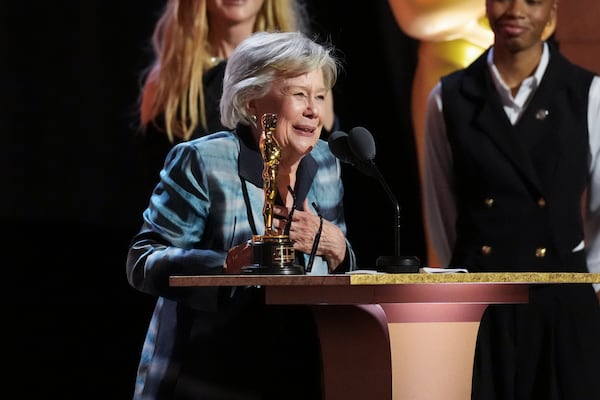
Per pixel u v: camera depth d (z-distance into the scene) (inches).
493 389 484.4
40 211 597.9
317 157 421.1
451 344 343.6
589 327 486.9
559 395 481.4
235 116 405.1
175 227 395.2
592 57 590.9
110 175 596.4
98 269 598.5
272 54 392.8
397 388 339.3
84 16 597.9
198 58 582.9
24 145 598.2
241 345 392.5
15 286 594.6
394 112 595.8
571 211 497.0
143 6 592.7
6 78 598.5
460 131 512.1
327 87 404.8
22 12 599.8
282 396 394.0
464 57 589.3
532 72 514.6
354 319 337.4
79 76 598.9
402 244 593.3
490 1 514.6
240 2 579.5
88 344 600.4
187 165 397.7
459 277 310.8
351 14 596.7
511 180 495.8
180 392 390.6
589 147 506.0
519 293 352.8
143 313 601.6
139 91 593.3
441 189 530.6
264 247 358.3
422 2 590.6
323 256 401.1
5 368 592.4
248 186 398.6
